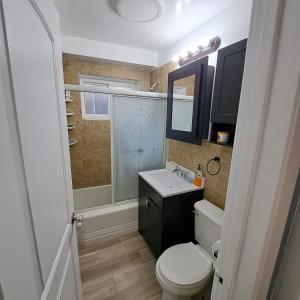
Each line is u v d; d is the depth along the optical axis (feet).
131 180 7.56
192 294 3.88
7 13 1.37
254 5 1.47
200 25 5.62
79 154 8.77
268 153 1.44
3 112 1.26
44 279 1.93
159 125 7.59
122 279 5.34
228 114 4.16
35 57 1.88
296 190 1.59
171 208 5.42
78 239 6.59
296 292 1.66
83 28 6.17
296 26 1.18
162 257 4.54
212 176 5.47
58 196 2.58
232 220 1.80
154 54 8.32
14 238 1.33
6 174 1.26
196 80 5.20
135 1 4.50
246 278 1.73
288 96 1.27
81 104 8.46
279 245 1.60
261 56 1.40
